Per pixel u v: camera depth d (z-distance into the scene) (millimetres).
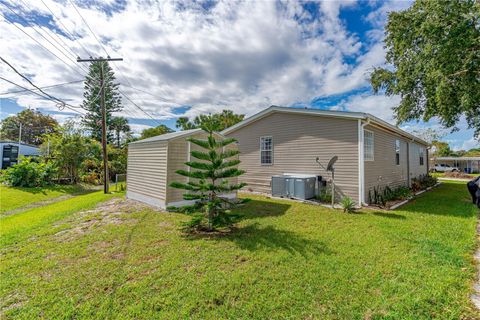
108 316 2129
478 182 7430
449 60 7832
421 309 2189
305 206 7109
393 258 3289
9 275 2883
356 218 5633
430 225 4977
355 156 7422
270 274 2846
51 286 2623
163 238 4203
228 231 4617
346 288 2533
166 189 6516
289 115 9320
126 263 3195
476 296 2398
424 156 16250
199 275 2844
